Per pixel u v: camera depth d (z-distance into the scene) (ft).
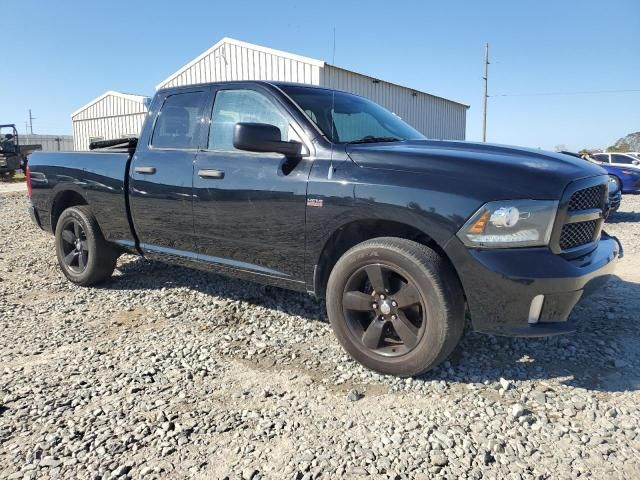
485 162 9.66
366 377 10.50
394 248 9.91
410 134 13.80
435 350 9.64
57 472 7.57
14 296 16.30
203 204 12.92
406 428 8.65
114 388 10.11
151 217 14.39
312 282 11.46
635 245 24.44
